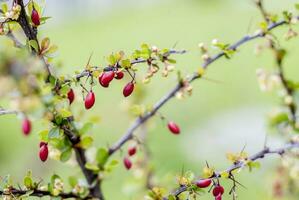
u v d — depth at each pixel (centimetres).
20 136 1077
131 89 320
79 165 386
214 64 1479
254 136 1076
